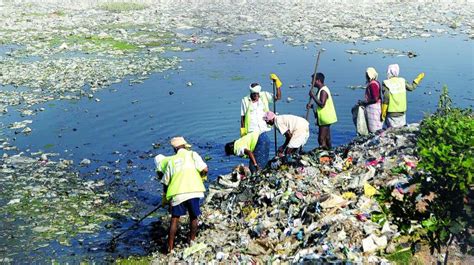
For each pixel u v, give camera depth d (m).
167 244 11.20
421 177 6.06
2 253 10.95
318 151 13.73
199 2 60.91
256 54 31.94
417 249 8.66
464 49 31.81
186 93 23.45
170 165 10.89
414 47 32.84
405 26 41.66
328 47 33.62
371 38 36.31
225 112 20.50
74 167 15.78
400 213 6.12
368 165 11.95
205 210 12.54
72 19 46.09
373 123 15.14
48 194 13.87
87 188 14.32
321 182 11.76
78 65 29.47
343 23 43.41
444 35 37.50
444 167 5.67
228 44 35.59
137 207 13.28
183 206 10.76
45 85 25.52
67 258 10.77
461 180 5.54
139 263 10.37
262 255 9.82
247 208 11.88
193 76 26.66
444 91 14.93
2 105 22.33
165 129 18.91
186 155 11.01
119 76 27.06
